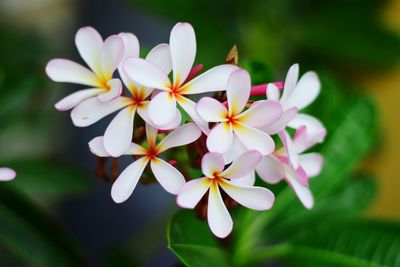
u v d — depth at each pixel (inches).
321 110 23.0
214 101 16.0
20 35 33.0
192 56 16.5
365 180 25.9
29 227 21.7
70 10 37.3
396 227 21.4
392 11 29.4
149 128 16.6
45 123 34.5
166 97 16.2
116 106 16.6
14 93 25.5
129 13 34.3
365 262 21.2
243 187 16.4
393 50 28.5
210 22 28.8
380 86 29.2
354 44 28.9
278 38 30.3
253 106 16.2
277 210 22.3
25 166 25.9
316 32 29.6
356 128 22.8
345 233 21.7
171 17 28.9
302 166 18.7
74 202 35.9
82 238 35.5
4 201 21.9
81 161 35.2
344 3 29.7
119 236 34.9
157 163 16.6
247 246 22.0
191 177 19.2
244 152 16.0
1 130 25.4
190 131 16.4
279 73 30.7
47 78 26.8
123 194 16.3
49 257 21.5
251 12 30.4
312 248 21.9
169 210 29.7
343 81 28.8
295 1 30.6
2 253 31.0
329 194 24.8
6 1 35.6
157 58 16.5
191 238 18.7
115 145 16.3
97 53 17.3
